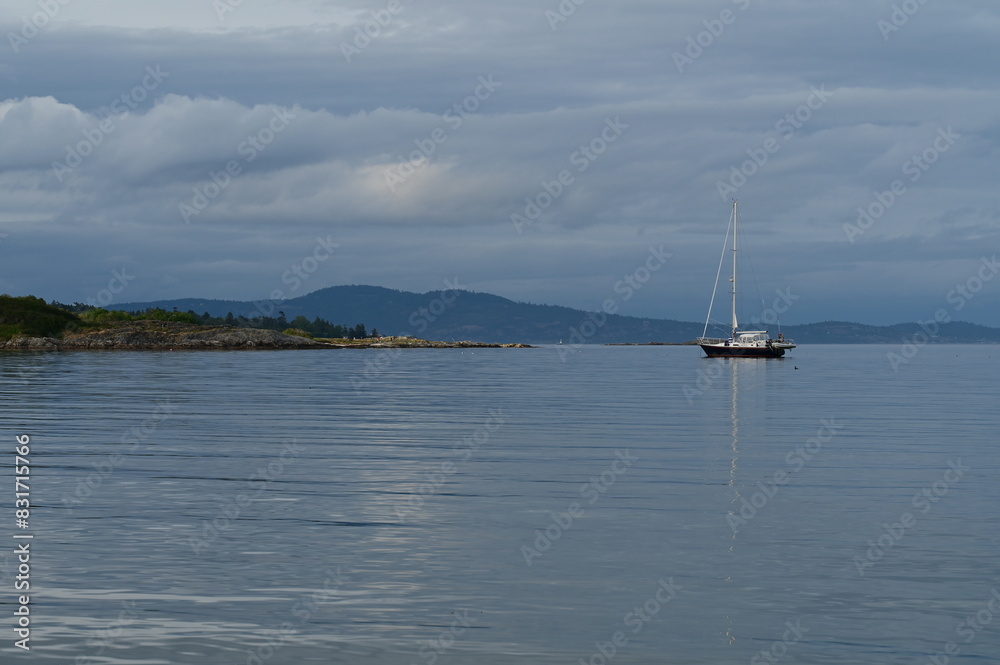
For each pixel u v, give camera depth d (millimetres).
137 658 11320
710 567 15281
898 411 45062
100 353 138125
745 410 45344
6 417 38344
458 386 67625
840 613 13070
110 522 18141
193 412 41594
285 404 47125
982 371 106375
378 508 19688
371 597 13617
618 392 60875
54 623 12430
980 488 22312
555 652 11633
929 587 14234
